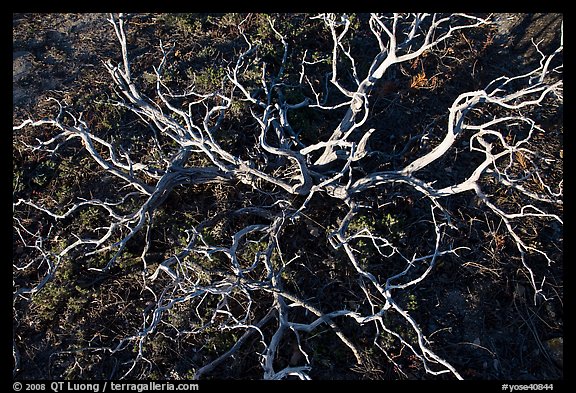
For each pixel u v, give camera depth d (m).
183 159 4.89
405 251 4.85
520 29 6.74
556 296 4.58
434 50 6.39
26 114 5.79
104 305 4.57
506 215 4.27
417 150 5.57
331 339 4.37
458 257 4.79
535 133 5.69
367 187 4.78
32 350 4.35
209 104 5.81
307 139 5.58
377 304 4.51
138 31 6.71
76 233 4.97
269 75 6.01
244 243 4.71
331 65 6.19
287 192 5.04
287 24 6.53
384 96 6.04
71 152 5.52
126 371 4.27
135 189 5.27
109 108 5.79
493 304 4.57
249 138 5.57
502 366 4.23
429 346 4.30
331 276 4.68
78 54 6.45
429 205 5.15
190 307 4.52
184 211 5.05
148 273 4.71
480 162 5.53
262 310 4.53
